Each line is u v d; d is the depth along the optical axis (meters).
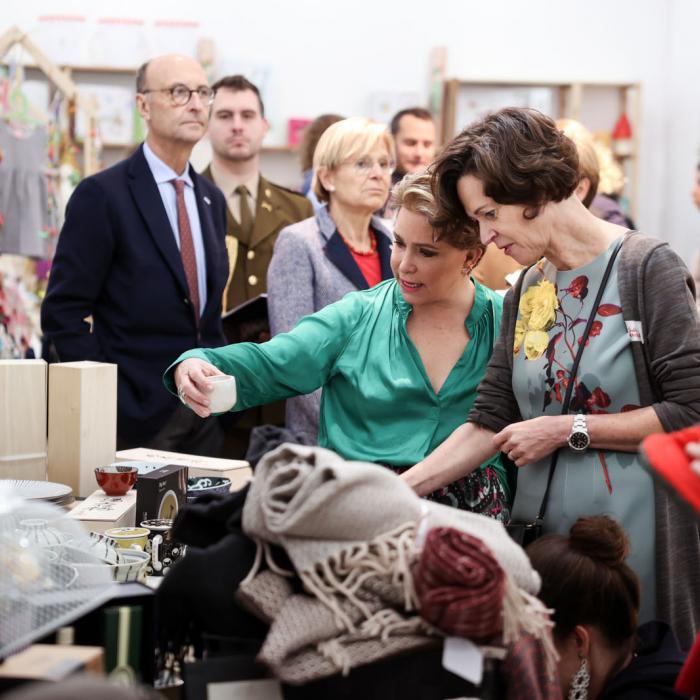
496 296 2.25
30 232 5.21
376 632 1.29
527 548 1.72
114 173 3.49
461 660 1.27
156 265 3.46
